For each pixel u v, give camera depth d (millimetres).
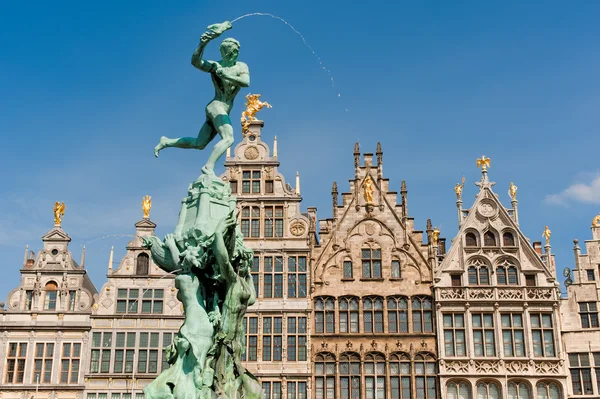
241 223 53750
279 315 51344
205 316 24031
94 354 50688
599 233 53281
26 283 52312
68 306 51781
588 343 50406
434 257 52531
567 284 52375
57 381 50000
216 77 27922
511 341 50625
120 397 49719
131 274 52531
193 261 24281
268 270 52500
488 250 52688
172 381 22906
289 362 50188
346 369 50531
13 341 50812
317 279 52312
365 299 52000
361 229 53594
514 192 54250
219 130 27375
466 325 50812
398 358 50562
